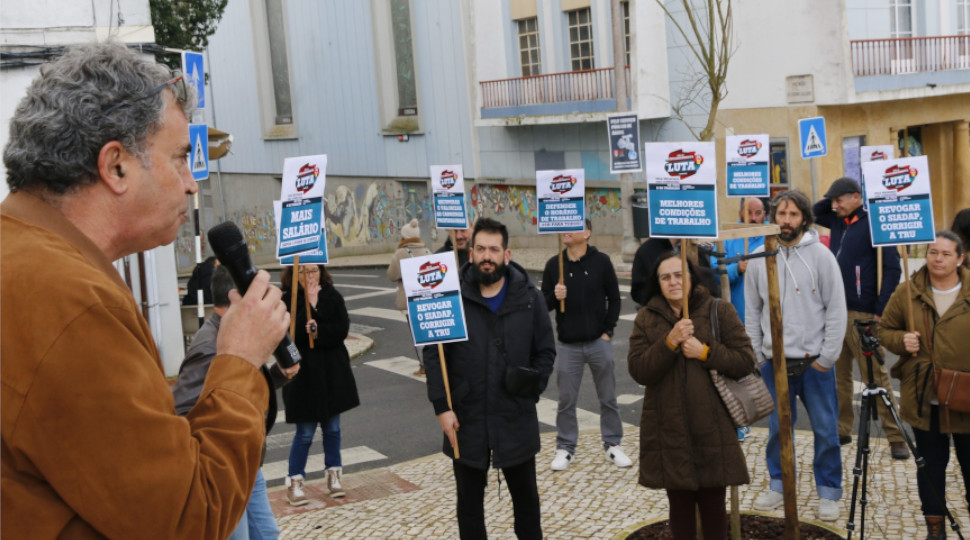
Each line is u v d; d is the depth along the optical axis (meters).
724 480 5.18
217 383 1.78
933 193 24.53
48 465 1.48
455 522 7.03
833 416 6.52
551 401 10.81
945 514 5.79
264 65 37.47
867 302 7.91
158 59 12.10
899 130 23.22
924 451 5.84
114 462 1.49
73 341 1.49
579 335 8.02
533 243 27.97
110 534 1.52
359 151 33.91
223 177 40.94
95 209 1.71
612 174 25.34
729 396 5.20
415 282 5.51
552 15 26.11
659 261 5.43
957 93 23.12
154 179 1.76
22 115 1.66
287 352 2.32
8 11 10.85
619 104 20.70
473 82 28.61
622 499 7.23
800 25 21.41
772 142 22.34
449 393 5.65
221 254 2.17
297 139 36.66
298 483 7.71
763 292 6.79
